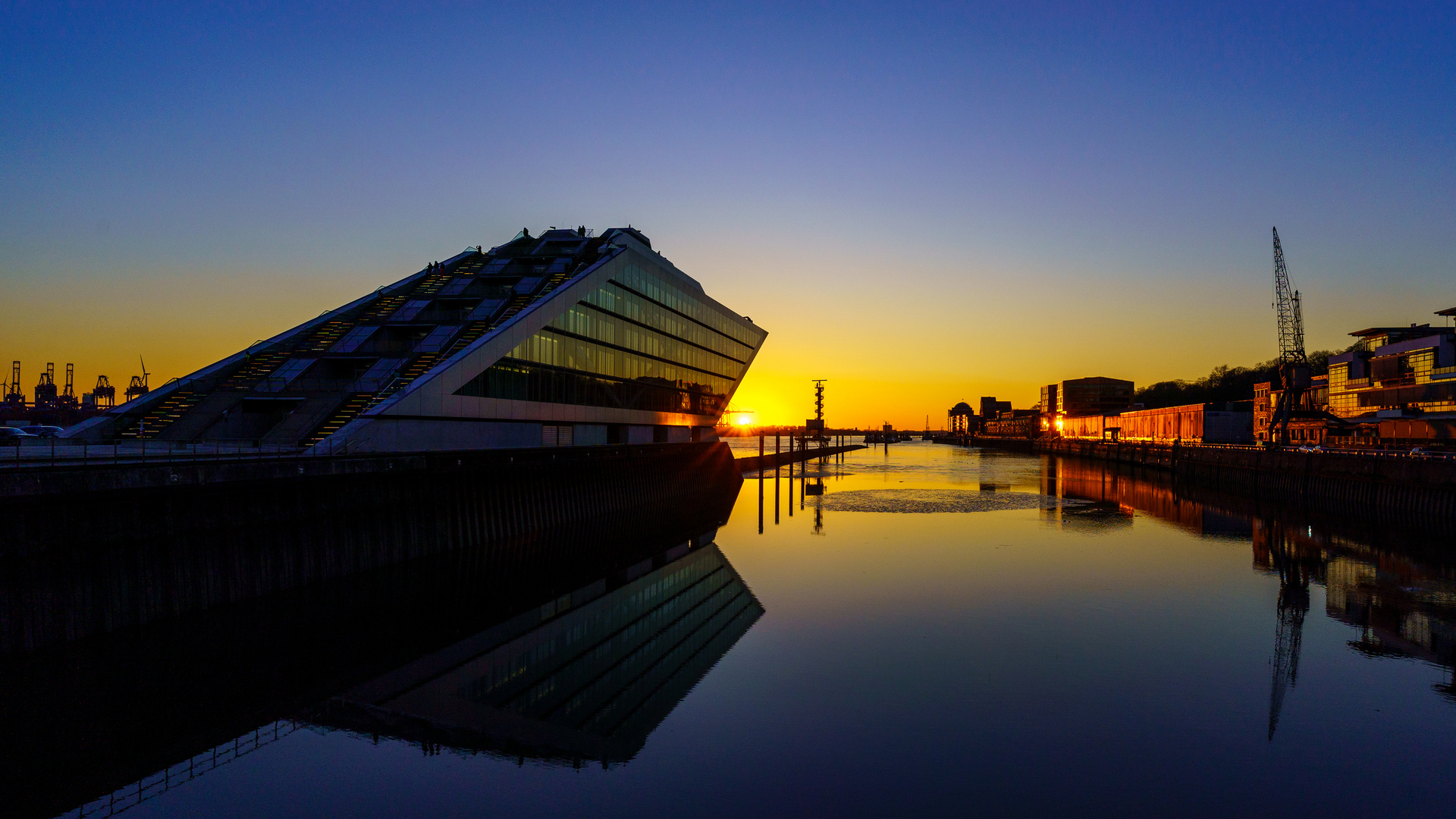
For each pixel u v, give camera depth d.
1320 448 110.06
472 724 24.86
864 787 20.45
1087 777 21.11
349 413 51.66
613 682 28.77
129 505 31.58
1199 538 64.44
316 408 52.31
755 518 79.75
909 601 41.22
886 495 106.25
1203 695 27.17
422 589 42.16
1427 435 104.81
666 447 86.25
